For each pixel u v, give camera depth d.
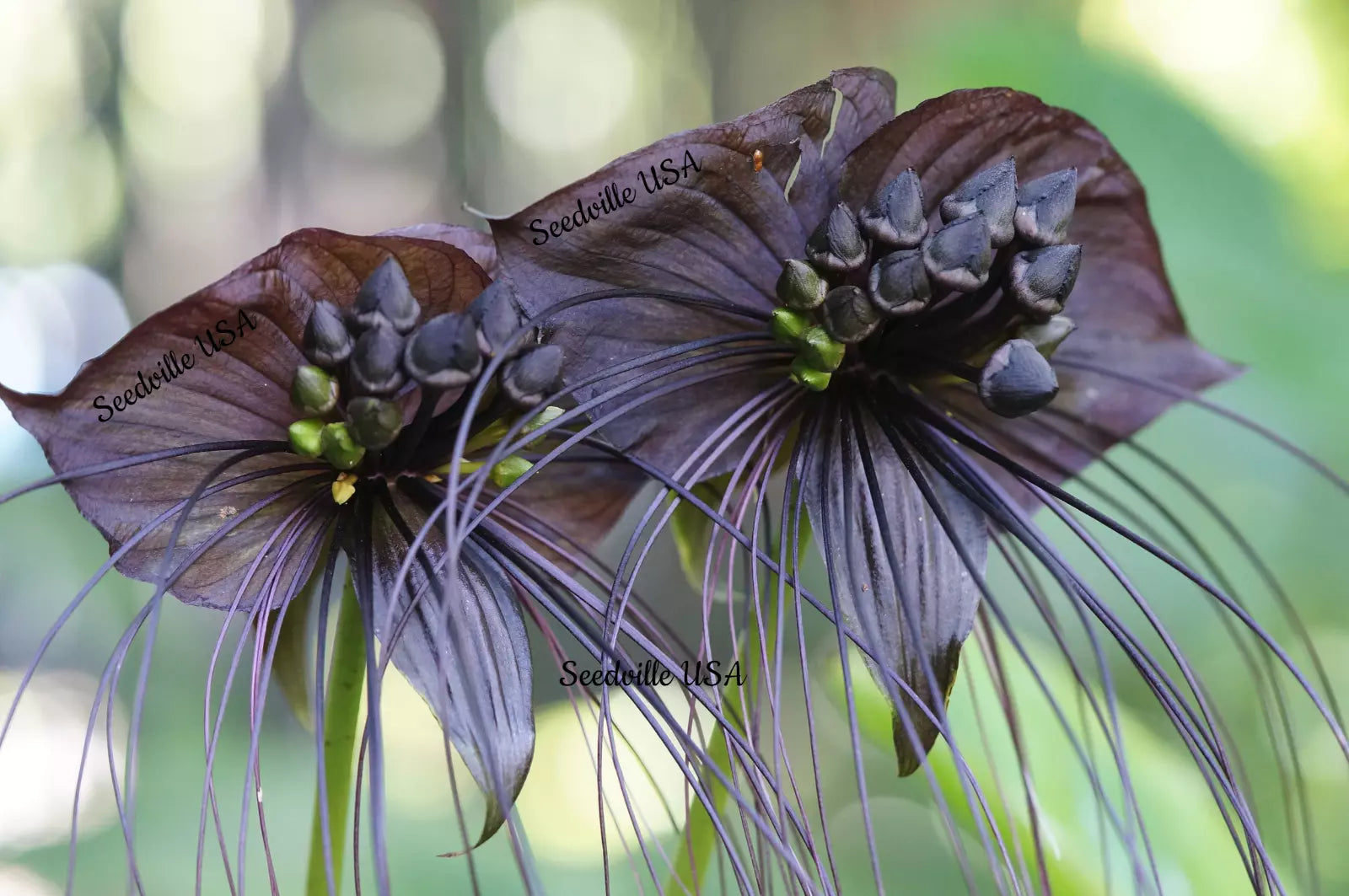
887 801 2.35
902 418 1.33
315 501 1.32
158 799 2.28
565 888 1.87
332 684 1.33
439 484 1.32
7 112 4.00
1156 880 1.28
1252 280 1.97
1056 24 2.22
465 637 1.30
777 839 1.29
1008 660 1.56
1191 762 1.56
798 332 1.31
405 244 1.29
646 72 5.42
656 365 1.32
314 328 1.28
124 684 2.80
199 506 1.30
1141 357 1.38
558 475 1.36
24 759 2.58
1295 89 2.18
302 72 4.90
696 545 1.38
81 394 1.28
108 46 4.26
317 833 1.33
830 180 1.32
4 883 1.96
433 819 2.07
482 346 1.29
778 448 1.33
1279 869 1.49
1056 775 1.50
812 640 2.03
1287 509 2.03
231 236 4.69
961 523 1.33
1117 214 1.36
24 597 2.90
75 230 4.17
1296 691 2.04
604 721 1.29
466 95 5.28
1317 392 1.95
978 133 1.33
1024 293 1.30
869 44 3.53
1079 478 1.37
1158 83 2.06
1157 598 2.08
